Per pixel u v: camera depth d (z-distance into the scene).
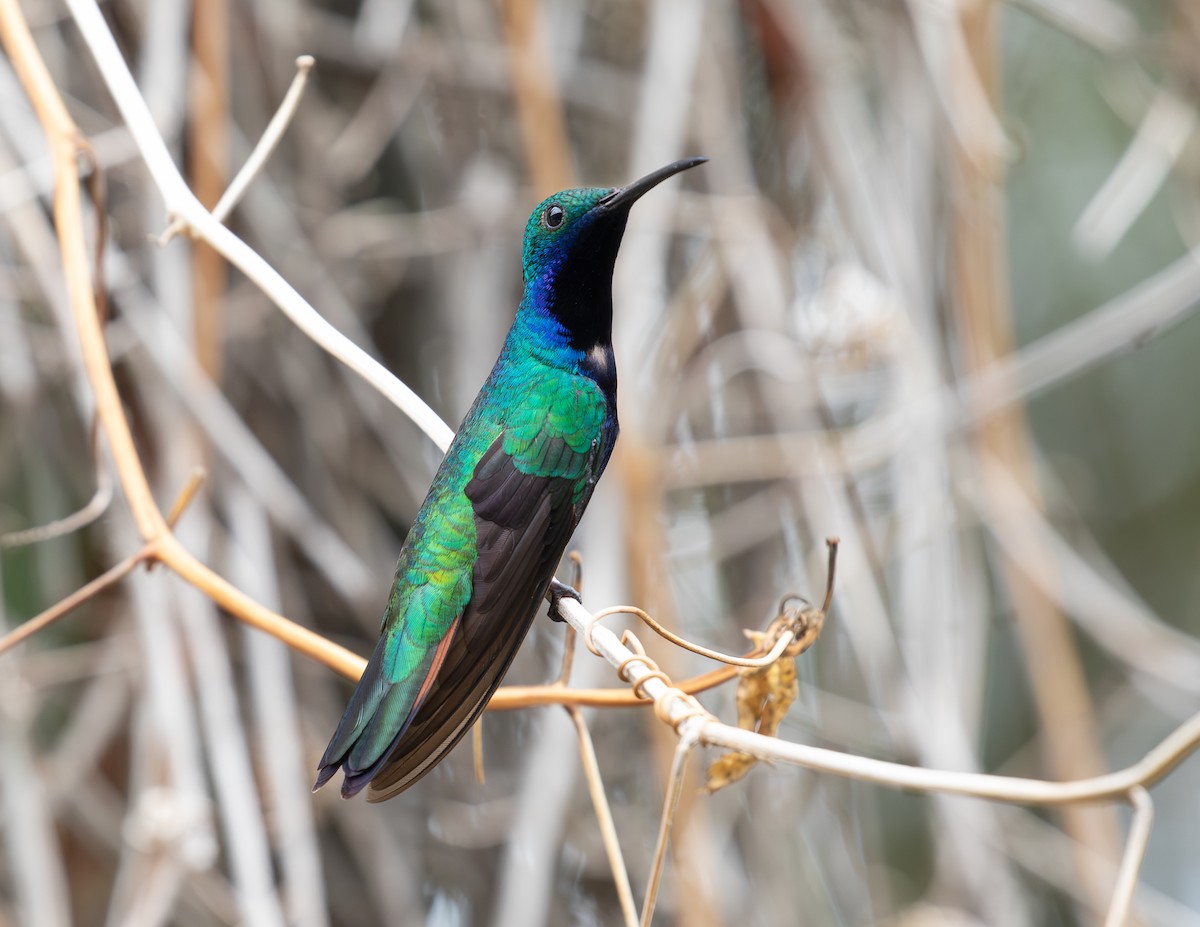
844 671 9.78
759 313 9.89
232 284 9.95
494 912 9.70
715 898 8.56
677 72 10.08
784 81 10.45
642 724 9.73
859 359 9.85
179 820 7.88
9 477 9.82
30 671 9.32
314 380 10.07
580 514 6.86
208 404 9.05
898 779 4.68
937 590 9.41
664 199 9.97
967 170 9.86
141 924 7.68
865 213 10.14
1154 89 10.86
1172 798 13.45
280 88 10.27
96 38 6.61
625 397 9.25
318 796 9.55
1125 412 13.24
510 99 10.49
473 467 6.68
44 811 9.00
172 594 8.62
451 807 9.71
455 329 10.22
